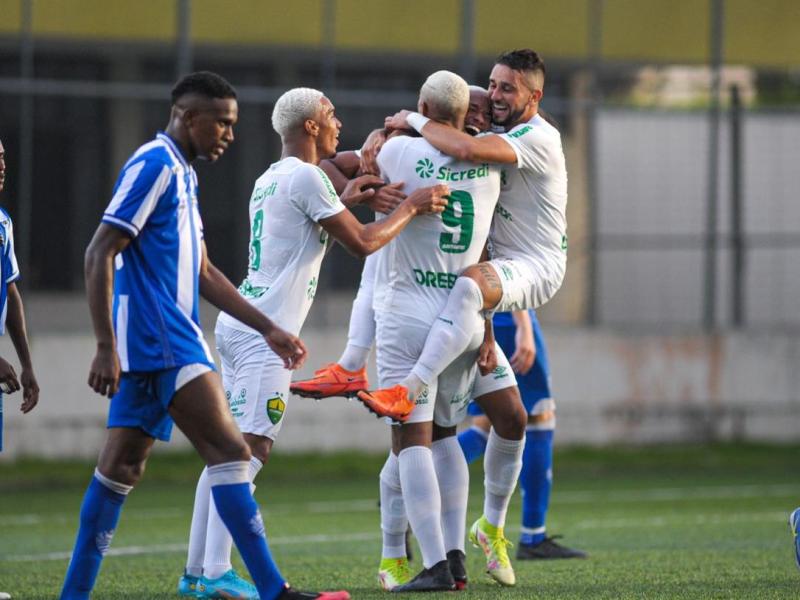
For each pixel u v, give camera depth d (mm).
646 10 58844
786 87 60219
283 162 21141
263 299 20938
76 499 43875
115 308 17016
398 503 21688
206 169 53781
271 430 20969
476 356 21078
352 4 55594
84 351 51281
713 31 59562
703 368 59156
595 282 58625
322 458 53719
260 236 21250
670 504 42156
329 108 21469
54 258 52281
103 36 52969
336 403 54500
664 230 59344
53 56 52469
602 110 58531
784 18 60250
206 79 17203
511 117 21406
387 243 20234
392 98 56125
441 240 20484
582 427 57750
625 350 58250
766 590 21047
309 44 55156
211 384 17078
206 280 17656
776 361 59844
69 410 51000
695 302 59781
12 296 21812
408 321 20562
